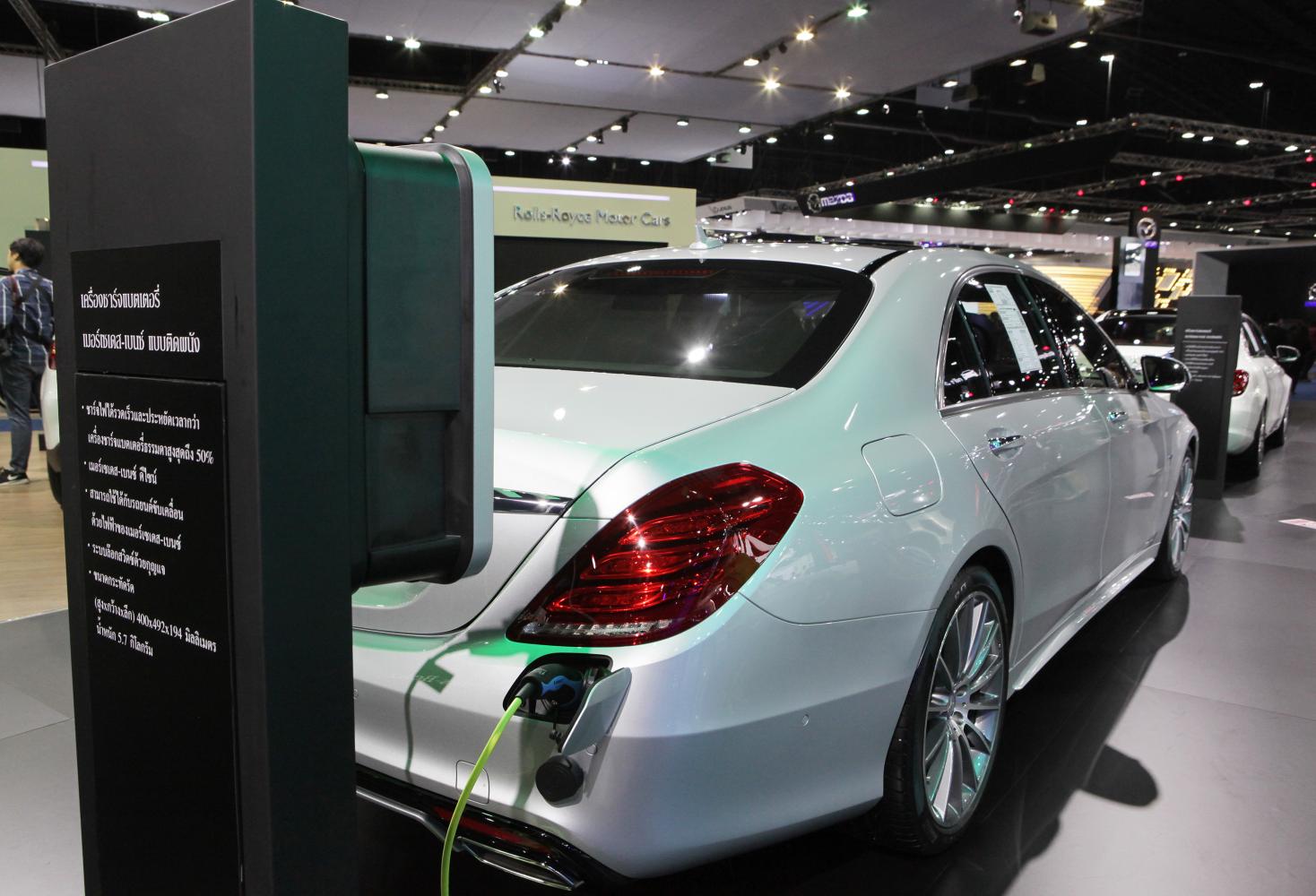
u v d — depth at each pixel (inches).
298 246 37.3
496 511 55.3
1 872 72.3
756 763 56.1
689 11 366.9
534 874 54.5
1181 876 73.9
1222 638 129.6
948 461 72.6
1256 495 246.4
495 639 54.6
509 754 53.1
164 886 45.1
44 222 350.6
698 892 70.5
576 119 576.1
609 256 100.9
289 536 38.4
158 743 44.1
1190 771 91.2
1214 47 566.9
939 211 1004.6
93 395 44.8
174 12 369.1
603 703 50.4
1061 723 101.6
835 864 74.5
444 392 44.2
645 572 52.7
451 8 362.6
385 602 58.1
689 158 729.6
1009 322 95.9
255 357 36.6
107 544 45.3
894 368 74.3
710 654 52.8
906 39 404.8
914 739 67.7
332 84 37.9
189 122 37.8
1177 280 1172.5
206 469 39.3
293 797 40.0
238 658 39.1
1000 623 79.9
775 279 84.9
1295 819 82.9
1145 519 128.9
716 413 62.9
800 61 438.3
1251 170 860.0
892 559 63.7
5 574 145.8
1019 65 480.4
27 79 473.7
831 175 877.2
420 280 42.8
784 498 57.7
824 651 58.9
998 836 79.1
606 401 65.6
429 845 77.3
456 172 43.7
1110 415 111.0
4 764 88.1
